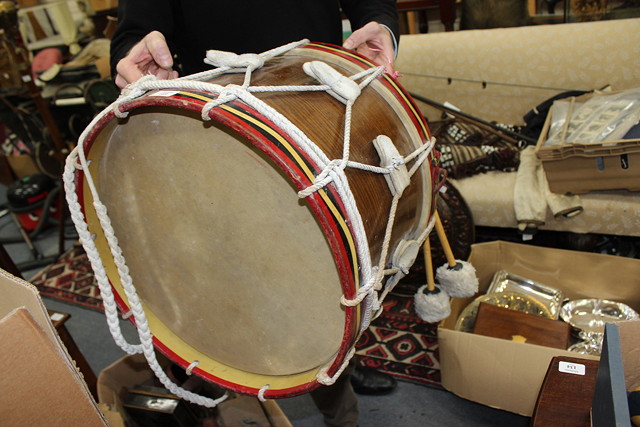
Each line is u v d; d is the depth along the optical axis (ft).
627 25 6.53
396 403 5.27
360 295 2.27
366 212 2.42
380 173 2.59
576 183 5.81
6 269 5.01
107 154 2.66
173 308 3.04
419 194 3.11
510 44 7.16
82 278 7.91
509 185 6.50
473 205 6.51
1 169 10.52
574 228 6.12
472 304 5.64
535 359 4.23
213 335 2.99
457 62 7.49
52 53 9.38
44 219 8.98
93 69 8.61
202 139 2.37
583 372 3.24
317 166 2.17
